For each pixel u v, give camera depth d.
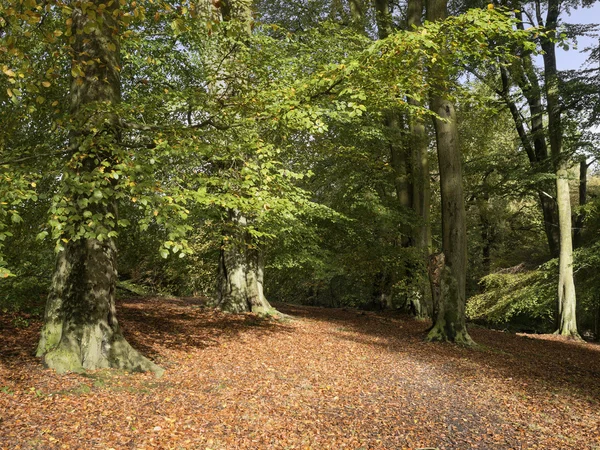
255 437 5.04
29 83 5.82
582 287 20.06
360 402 6.48
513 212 28.67
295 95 6.81
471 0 18.94
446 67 7.61
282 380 7.33
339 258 18.03
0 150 6.03
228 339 10.30
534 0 19.27
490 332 16.56
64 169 5.22
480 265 28.77
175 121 7.44
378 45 6.35
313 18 18.94
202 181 6.23
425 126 21.03
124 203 8.96
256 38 10.00
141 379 6.70
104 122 6.12
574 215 22.30
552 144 18.98
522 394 7.36
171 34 9.63
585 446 5.29
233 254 13.92
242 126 7.40
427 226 18.72
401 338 12.45
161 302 15.70
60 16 7.91
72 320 6.83
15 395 5.46
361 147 16.92
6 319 9.24
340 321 15.78
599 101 17.09
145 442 4.63
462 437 5.43
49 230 6.11
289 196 9.12
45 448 4.29
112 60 7.22
